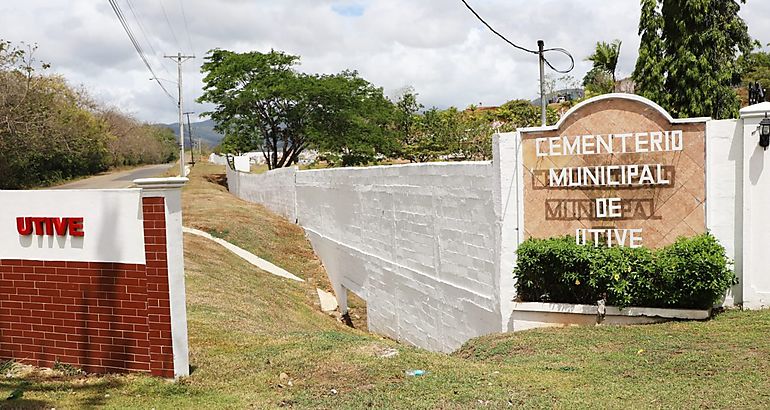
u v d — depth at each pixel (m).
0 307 8.77
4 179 48.47
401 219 14.41
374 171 15.87
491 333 11.05
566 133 10.35
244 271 19.42
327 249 21.31
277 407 7.12
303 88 43.50
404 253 14.35
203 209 29.53
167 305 8.05
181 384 7.94
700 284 9.41
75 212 8.37
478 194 11.33
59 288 8.50
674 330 9.20
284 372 8.51
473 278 11.61
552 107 34.50
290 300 17.92
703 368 7.52
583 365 8.11
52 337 8.58
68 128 54.81
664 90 20.56
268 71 46.09
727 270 9.56
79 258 8.39
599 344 8.95
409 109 53.28
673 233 10.03
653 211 10.07
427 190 13.07
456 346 12.37
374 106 46.59
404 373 8.23
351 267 18.11
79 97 76.69
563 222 10.45
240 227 25.25
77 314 8.45
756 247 9.70
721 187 9.81
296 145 47.00
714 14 20.02
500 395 7.07
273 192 31.22
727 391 6.70
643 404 6.49
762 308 9.72
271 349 9.77
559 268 10.23
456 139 36.09
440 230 12.68
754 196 9.64
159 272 8.04
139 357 8.23
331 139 43.56
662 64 20.28
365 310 19.58
